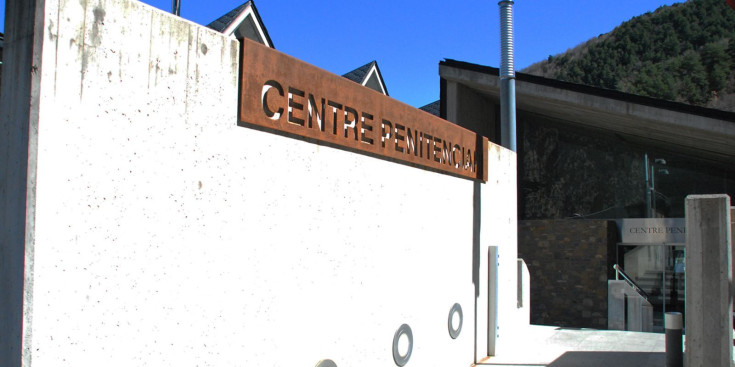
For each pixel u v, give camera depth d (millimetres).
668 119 12195
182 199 3650
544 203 17266
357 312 5297
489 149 8547
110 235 3223
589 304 14438
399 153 5980
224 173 3955
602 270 14383
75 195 3057
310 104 4746
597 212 16625
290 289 4500
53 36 2977
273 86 4359
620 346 9609
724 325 6863
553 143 17375
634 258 15438
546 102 14547
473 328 7840
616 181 16516
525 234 15586
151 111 3469
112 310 3223
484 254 8266
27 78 2916
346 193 5199
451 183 7297
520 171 17656
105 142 3211
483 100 17406
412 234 6293
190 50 3736
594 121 15352
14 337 2844
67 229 3016
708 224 7031
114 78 3268
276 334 4344
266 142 4312
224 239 3938
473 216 7941
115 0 3279
